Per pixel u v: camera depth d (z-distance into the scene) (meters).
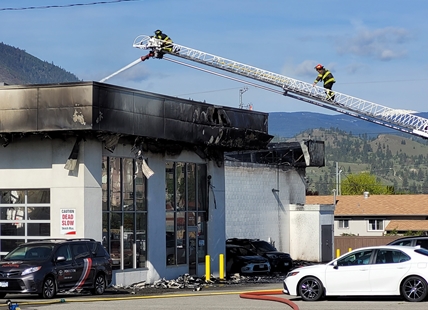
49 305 20.02
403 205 81.25
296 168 49.84
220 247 34.91
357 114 34.56
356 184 135.88
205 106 31.83
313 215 48.31
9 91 26.41
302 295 20.45
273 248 40.94
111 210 28.12
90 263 23.50
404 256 19.88
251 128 34.72
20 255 22.55
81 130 25.86
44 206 27.30
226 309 18.55
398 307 18.22
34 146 27.31
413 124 34.19
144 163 29.39
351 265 20.20
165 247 31.08
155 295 23.91
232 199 43.44
